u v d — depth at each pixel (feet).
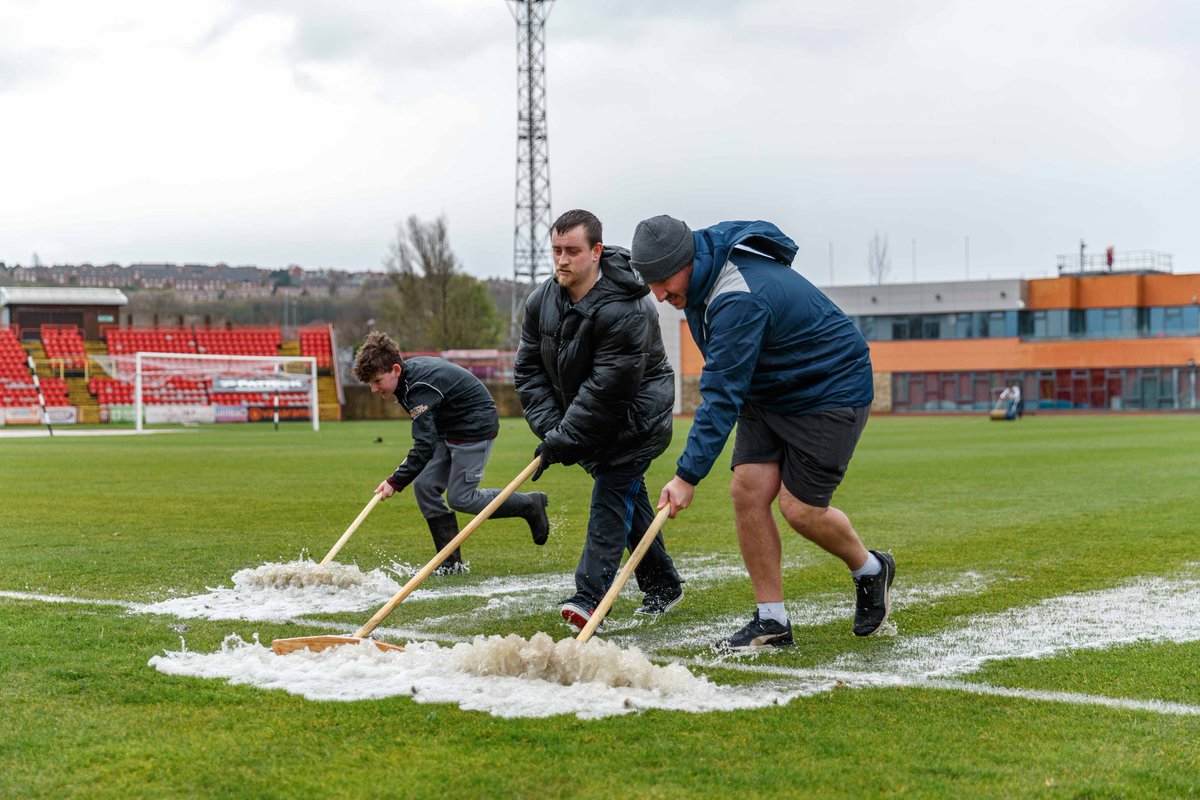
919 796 9.69
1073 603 19.69
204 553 26.02
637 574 18.93
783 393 15.26
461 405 22.89
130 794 9.75
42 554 25.71
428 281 230.48
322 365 181.27
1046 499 39.06
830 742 11.18
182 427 142.41
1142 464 57.52
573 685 12.96
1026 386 199.93
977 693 13.29
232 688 13.12
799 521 15.87
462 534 16.19
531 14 206.59
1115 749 11.05
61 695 12.86
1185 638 16.67
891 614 18.70
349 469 58.29
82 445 88.22
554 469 57.88
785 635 16.12
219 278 367.04
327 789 9.82
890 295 206.69
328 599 20.07
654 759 10.59
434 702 12.51
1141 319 196.65
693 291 15.05
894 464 58.90
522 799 9.60
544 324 17.47
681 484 14.66
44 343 169.78
